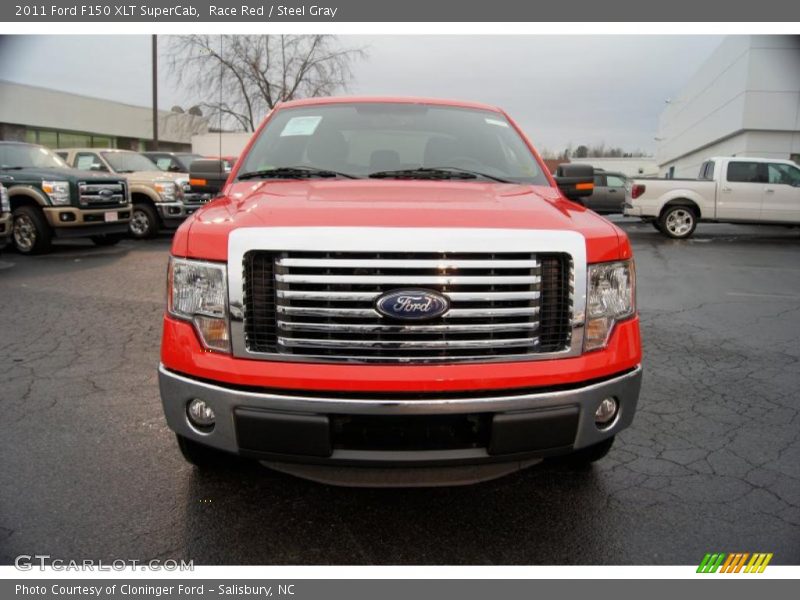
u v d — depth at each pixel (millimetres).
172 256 2580
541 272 2451
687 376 4766
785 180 14055
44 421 3740
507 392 2396
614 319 2600
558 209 2842
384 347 2357
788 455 3432
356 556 2525
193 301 2488
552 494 3006
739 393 4402
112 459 3275
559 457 3137
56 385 4359
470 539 2645
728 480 3148
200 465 3053
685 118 39000
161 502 2877
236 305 2375
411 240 2316
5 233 9289
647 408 4109
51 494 2922
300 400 2322
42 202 10422
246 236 2373
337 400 2314
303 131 3973
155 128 25562
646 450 3484
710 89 31484
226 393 2379
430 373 2338
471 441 2426
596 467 3281
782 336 5941
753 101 24547
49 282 8211
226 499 2914
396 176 3533
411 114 4156
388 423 2340
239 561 2484
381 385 2316
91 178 10922
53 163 11672
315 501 2914
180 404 2512
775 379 4703
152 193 13039
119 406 3984
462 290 2367
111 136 40344
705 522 2775
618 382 2562
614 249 2604
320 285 2346
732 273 9625
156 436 3553
